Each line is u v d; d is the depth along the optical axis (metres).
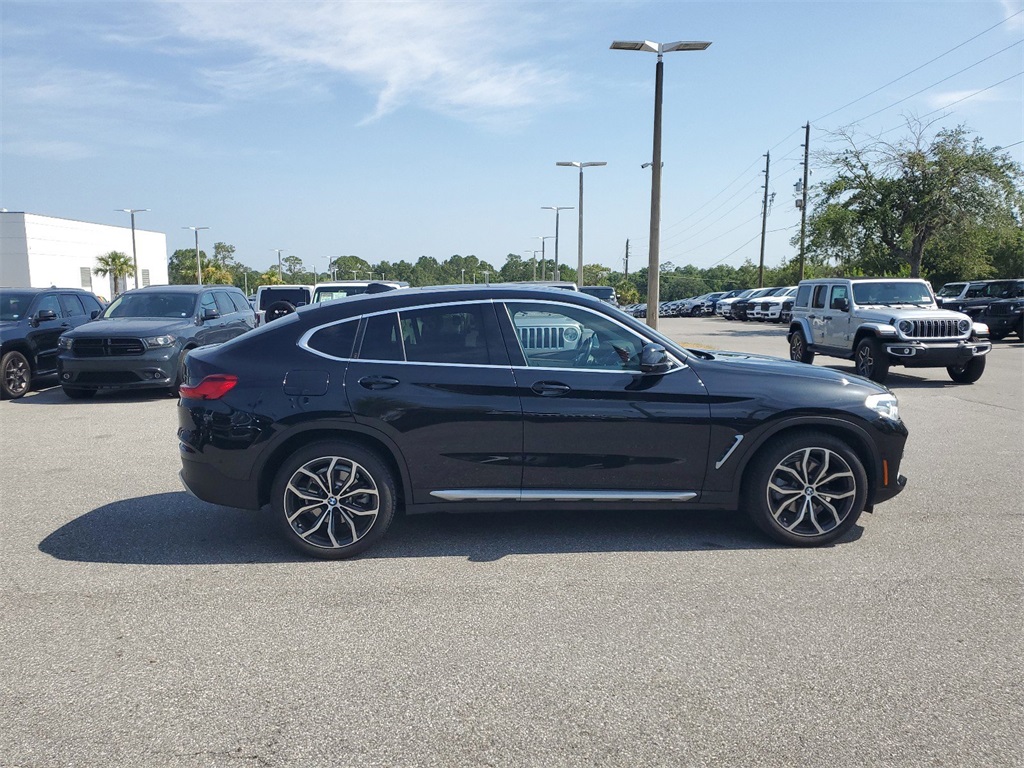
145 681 3.31
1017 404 11.18
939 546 4.98
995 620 3.87
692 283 132.62
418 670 3.39
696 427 4.84
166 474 7.07
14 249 66.69
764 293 42.69
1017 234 32.62
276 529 5.39
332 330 4.89
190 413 4.80
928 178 28.02
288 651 3.57
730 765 2.72
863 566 4.62
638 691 3.21
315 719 3.02
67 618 3.94
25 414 10.76
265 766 2.72
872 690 3.20
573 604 4.08
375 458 4.77
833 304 15.11
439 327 4.90
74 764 2.74
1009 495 6.21
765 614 3.94
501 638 3.69
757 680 3.29
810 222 31.80
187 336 12.34
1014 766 2.70
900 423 5.04
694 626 3.80
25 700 3.17
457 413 4.75
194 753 2.80
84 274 74.25
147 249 85.69
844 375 5.19
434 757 2.77
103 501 6.15
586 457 4.83
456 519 5.60
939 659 3.46
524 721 2.99
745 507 5.02
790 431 4.99
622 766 2.72
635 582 4.38
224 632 3.78
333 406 4.71
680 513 5.72
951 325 13.27
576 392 4.79
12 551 4.96
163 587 4.35
